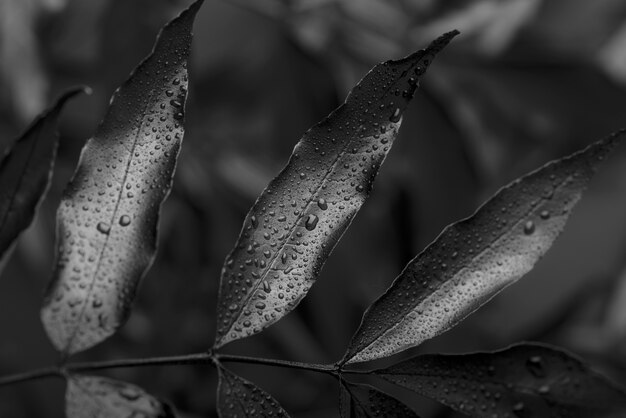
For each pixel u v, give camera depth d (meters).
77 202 0.30
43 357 0.52
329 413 0.56
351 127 0.29
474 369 0.28
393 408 0.28
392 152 0.55
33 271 0.52
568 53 0.54
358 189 0.29
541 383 0.28
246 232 0.29
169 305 0.56
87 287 0.30
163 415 0.30
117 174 0.30
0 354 0.52
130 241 0.30
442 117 0.54
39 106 0.54
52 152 0.31
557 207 0.29
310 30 0.56
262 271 0.29
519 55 0.54
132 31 0.53
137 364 0.30
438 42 0.28
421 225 0.54
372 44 0.56
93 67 0.54
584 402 0.27
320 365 0.29
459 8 0.55
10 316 0.52
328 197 0.29
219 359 0.29
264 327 0.29
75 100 0.56
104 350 0.53
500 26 0.55
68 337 0.30
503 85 0.56
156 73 0.29
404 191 0.54
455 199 0.54
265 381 0.56
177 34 0.29
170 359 0.30
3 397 0.52
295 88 0.56
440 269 0.29
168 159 0.30
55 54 0.55
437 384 0.28
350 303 0.55
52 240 0.54
